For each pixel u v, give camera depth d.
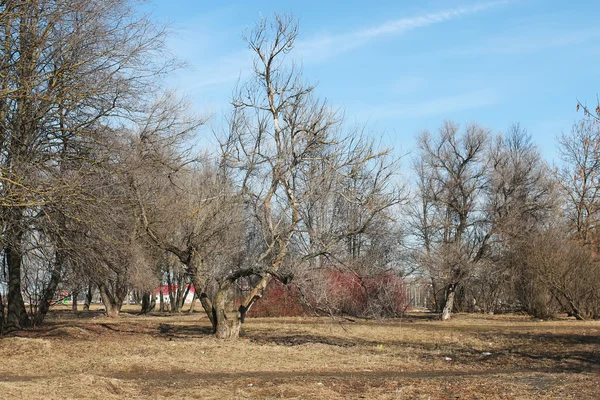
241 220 20.23
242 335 24.14
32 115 15.75
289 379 13.50
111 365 14.55
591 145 33.91
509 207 38.94
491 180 39.69
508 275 39.44
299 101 20.19
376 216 20.80
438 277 37.03
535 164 40.69
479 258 38.50
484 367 16.69
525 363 17.67
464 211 39.41
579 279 36.41
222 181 20.19
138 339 20.53
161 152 18.55
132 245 19.00
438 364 16.98
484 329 30.11
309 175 20.16
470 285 46.47
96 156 16.67
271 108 20.23
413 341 24.02
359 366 15.99
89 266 17.72
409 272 37.81
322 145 20.30
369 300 27.22
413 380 13.74
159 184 19.39
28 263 19.92
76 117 16.67
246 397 11.23
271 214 20.31
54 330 21.58
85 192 15.49
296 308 37.53
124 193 17.45
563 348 21.78
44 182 14.88
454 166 40.09
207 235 19.81
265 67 20.28
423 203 39.22
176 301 47.09
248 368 15.05
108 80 16.52
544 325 32.59
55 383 11.35
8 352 16.08
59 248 16.53
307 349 19.06
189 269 20.30
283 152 19.91
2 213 15.37
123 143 17.36
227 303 22.59
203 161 20.30
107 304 35.62
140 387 11.98
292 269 19.53
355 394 11.91
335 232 20.05
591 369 16.50
